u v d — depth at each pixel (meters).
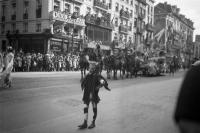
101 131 5.82
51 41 33.75
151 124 6.50
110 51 42.69
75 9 38.44
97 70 6.21
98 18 41.59
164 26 74.62
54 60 27.92
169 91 13.09
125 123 6.55
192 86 1.21
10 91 11.17
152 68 25.33
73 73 25.00
